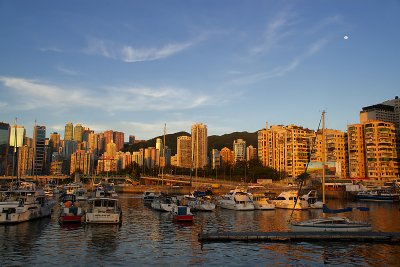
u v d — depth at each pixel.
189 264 34.62
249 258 37.03
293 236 45.78
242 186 169.75
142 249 40.75
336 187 163.25
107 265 33.88
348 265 34.94
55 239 45.72
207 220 69.62
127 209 91.56
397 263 35.69
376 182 181.88
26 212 60.31
